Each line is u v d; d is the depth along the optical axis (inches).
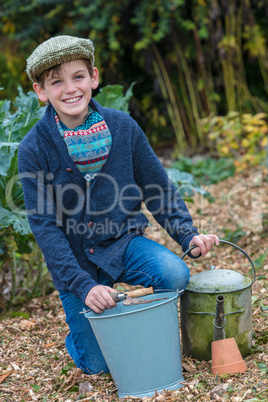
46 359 97.2
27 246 129.7
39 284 139.0
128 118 85.7
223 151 243.3
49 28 296.5
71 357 92.8
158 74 306.3
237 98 306.3
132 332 73.0
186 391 74.6
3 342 107.0
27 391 84.5
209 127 249.9
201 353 84.7
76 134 80.2
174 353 76.5
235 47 295.9
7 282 132.6
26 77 302.2
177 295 77.0
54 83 79.1
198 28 294.4
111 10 281.0
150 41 284.0
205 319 83.1
